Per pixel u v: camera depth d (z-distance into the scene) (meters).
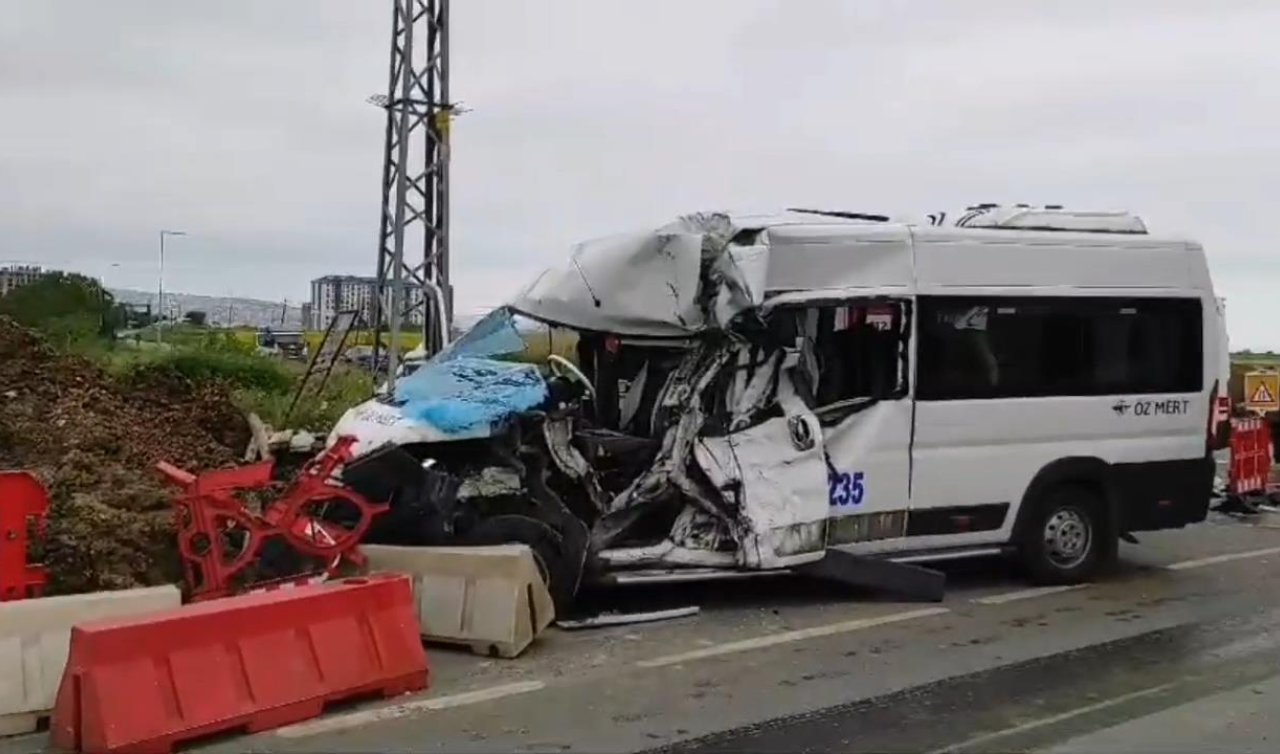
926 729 6.57
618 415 10.35
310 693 6.55
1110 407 10.55
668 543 9.20
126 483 11.02
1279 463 20.03
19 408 13.23
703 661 7.92
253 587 7.84
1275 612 9.61
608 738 6.32
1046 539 10.48
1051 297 10.28
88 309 25.97
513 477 8.94
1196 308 10.98
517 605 7.92
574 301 9.61
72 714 5.85
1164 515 10.84
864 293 9.54
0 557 7.15
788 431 9.37
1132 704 7.10
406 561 8.20
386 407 9.10
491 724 6.52
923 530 9.89
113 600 6.67
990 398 10.05
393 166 19.09
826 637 8.63
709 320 9.43
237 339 24.17
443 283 18.80
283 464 12.26
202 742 6.11
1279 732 6.57
